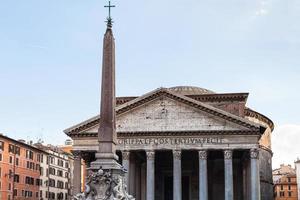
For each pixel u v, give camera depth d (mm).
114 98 19766
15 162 75062
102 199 18047
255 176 48875
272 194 80562
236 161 59688
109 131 19109
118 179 18547
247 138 49656
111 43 19891
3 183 71125
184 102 51406
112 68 19750
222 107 62219
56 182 92000
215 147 49906
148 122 51594
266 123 78250
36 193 82438
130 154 51656
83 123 52094
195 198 59156
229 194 48688
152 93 51656
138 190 55562
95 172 18500
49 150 89812
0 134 70125
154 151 50719
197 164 59938
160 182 60906
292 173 130000
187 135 50500
